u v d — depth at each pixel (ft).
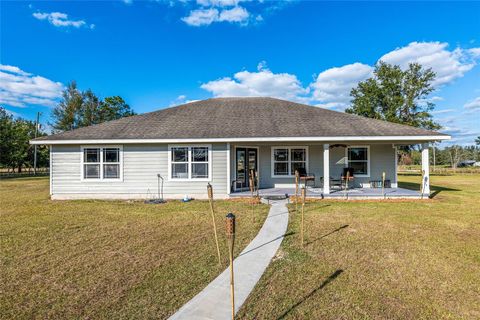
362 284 12.62
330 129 39.34
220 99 59.11
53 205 35.17
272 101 56.54
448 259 15.75
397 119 110.93
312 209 30.96
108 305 10.91
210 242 19.29
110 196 40.34
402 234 20.84
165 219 26.76
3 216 28.50
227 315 10.11
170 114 48.34
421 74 111.65
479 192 48.42
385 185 46.03
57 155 40.37
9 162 112.27
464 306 10.76
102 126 43.45
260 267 14.69
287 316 10.03
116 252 17.28
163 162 40.42
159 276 13.65
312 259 15.79
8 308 10.77
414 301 11.12
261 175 47.14
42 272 14.24
